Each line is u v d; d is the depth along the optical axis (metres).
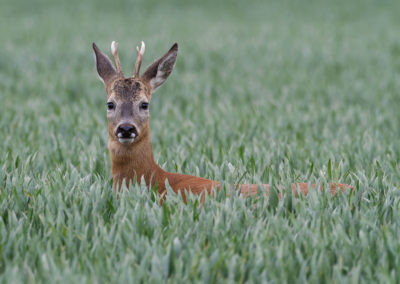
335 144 14.51
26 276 7.29
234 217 8.57
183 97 24.14
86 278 6.88
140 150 10.20
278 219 8.45
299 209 9.05
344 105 21.55
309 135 16.03
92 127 16.44
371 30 48.09
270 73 29.56
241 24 53.03
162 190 10.27
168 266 7.48
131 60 33.84
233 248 7.67
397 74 29.25
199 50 37.53
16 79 28.73
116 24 52.66
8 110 19.52
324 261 7.47
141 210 8.62
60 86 26.27
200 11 63.22
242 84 26.17
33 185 10.44
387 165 12.19
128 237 8.02
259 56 35.97
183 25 51.97
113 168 10.38
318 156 13.67
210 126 16.67
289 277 7.31
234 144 14.04
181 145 14.34
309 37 43.72
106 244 7.93
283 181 10.02
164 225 8.72
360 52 36.91
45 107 20.66
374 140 14.77
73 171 10.98
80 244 8.28
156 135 16.20
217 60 35.12
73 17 58.28
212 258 7.47
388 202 9.33
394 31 46.88
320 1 68.94
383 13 60.22
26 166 11.72
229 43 40.44
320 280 7.29
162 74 10.88
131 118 9.90
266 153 13.04
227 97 23.86
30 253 7.82
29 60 34.03
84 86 26.27
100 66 10.89
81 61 34.62
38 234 8.67
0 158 13.05
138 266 7.35
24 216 9.03
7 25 51.09
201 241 8.12
